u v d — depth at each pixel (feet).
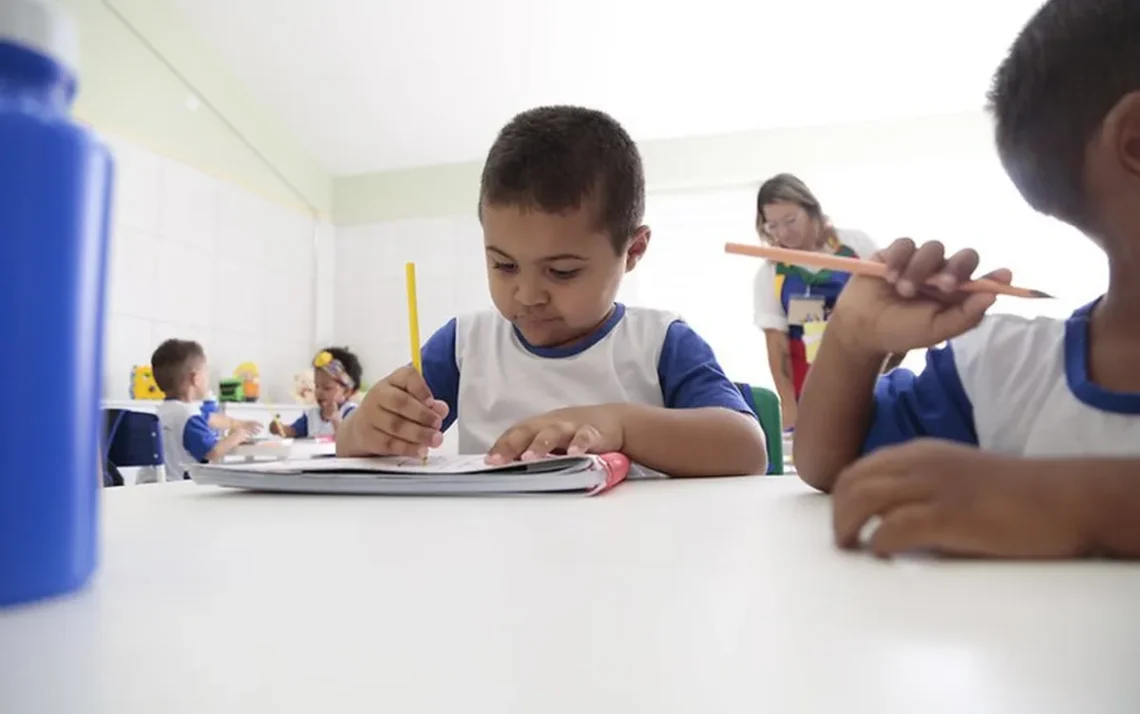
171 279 8.98
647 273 11.28
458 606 0.79
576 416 2.48
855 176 10.58
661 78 10.02
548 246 2.85
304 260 11.32
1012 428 1.79
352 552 1.09
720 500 1.67
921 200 10.38
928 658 0.62
